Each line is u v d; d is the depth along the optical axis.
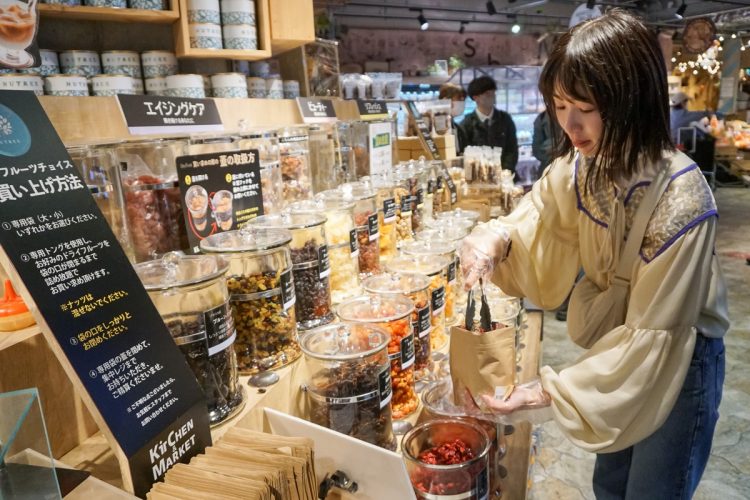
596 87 1.04
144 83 2.11
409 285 1.45
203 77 2.17
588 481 2.58
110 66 2.00
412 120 3.20
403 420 1.28
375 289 1.43
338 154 2.41
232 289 1.17
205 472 0.78
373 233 1.79
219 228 1.44
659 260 1.11
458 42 10.41
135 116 1.36
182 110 1.53
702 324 1.25
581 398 1.12
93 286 0.83
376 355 1.13
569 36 1.09
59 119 1.44
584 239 1.39
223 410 1.01
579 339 1.42
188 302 0.98
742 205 8.64
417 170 2.41
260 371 1.19
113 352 0.82
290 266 1.25
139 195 1.30
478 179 3.55
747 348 3.76
